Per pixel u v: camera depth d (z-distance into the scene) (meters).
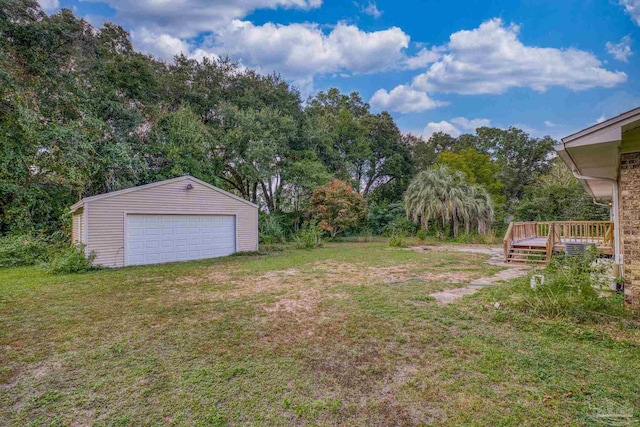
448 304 4.84
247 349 3.35
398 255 10.74
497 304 4.64
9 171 10.43
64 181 11.34
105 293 5.75
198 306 4.89
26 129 10.15
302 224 18.97
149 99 15.10
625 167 4.44
